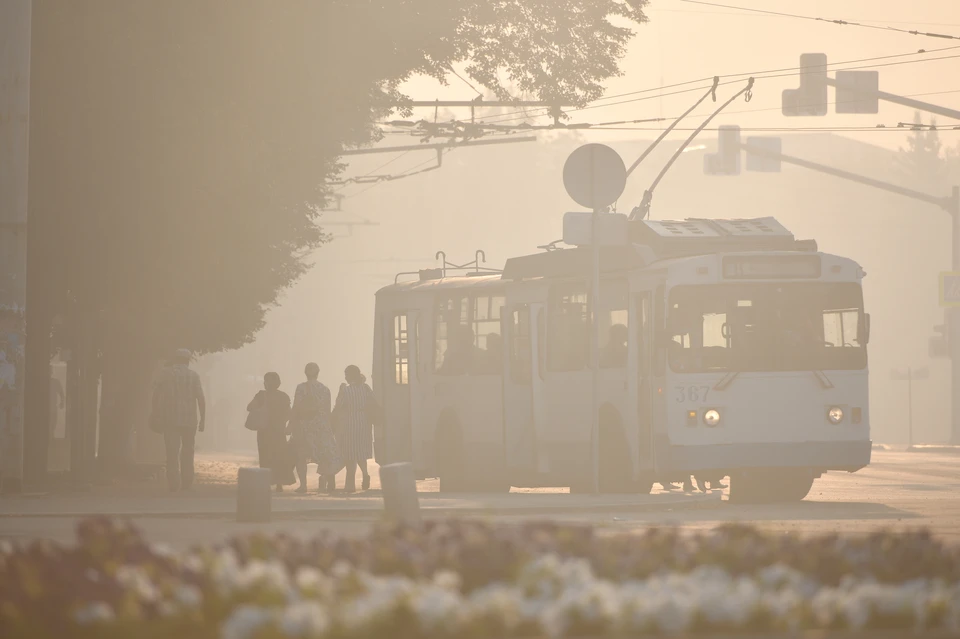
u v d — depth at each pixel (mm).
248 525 58500
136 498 78750
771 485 82812
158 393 87875
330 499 78188
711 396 77438
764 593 23922
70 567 24531
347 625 20672
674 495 77938
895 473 122312
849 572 26672
